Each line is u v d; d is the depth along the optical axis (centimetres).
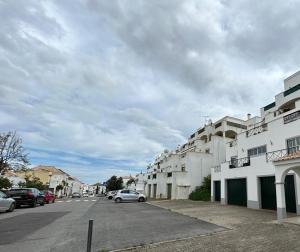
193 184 3781
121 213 1834
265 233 975
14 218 1478
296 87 2700
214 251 736
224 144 4006
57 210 2050
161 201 3428
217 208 2152
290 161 1303
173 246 802
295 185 1741
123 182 10894
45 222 1328
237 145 2728
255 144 2392
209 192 3434
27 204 2270
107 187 10131
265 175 2053
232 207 2247
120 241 879
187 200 3462
